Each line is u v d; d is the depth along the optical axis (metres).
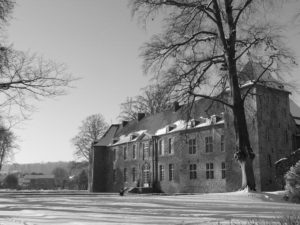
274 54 30.70
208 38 34.00
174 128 62.41
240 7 32.59
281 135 48.97
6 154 72.75
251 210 18.64
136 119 77.44
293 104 56.75
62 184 124.56
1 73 22.42
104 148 80.94
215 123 53.78
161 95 33.16
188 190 57.50
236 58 32.31
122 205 22.25
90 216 15.50
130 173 71.75
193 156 57.34
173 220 13.87
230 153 49.81
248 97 42.69
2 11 21.52
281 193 31.00
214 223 12.76
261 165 45.78
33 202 27.41
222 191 51.69
